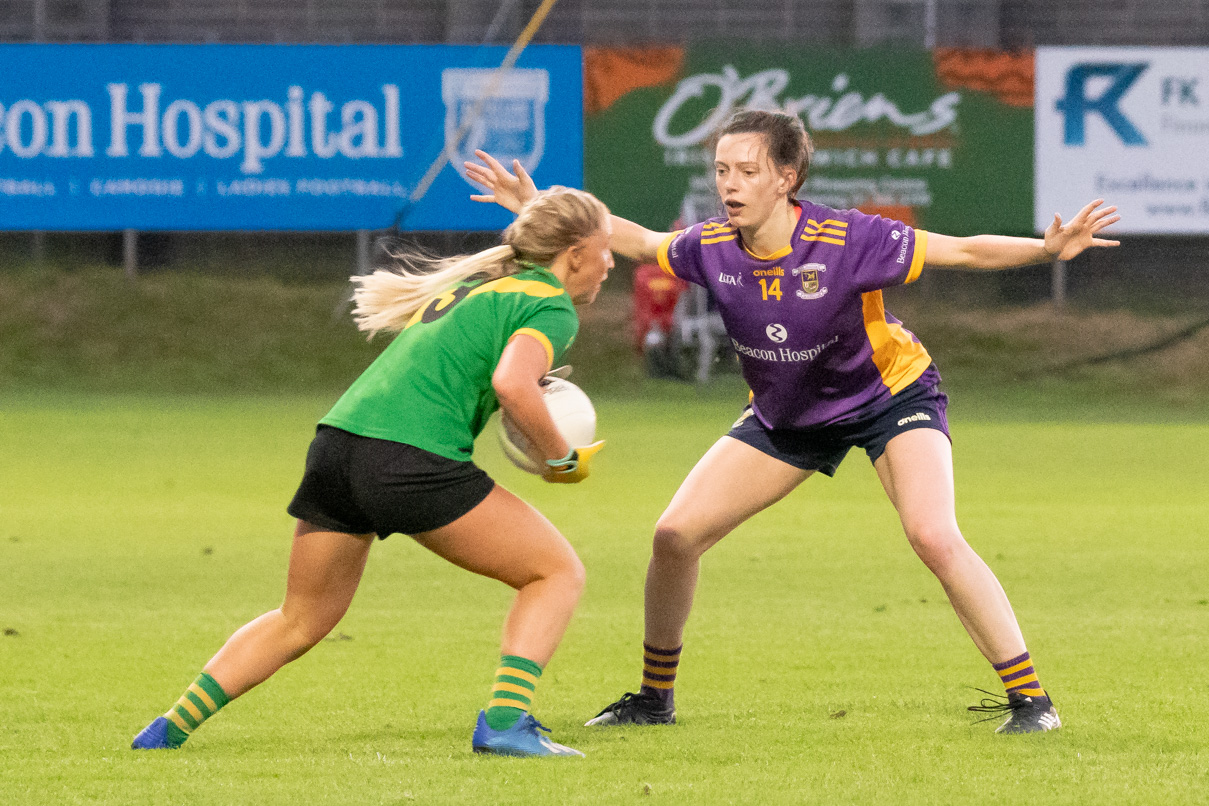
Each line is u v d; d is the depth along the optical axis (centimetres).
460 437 1495
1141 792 1391
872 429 1755
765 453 1761
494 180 1828
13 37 8956
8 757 1549
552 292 1512
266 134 8075
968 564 1677
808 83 8131
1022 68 8075
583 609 2655
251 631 1591
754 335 1731
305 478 1522
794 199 1733
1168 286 9350
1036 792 1389
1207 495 4444
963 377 8500
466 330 1493
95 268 9369
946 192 8131
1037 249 1659
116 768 1489
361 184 8112
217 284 9288
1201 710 1805
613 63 8112
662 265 1802
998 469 5144
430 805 1333
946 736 1666
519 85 8094
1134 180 8062
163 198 8062
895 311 9181
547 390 1638
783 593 2816
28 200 8012
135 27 9062
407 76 8088
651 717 1756
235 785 1412
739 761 1533
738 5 9162
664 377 8281
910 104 8106
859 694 1944
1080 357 8700
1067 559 3241
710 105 8106
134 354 8594
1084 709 1812
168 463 5166
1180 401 8025
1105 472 5059
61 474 4841
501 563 1531
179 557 3262
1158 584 2919
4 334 8675
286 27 9125
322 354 8700
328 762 1514
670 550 1725
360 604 2697
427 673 2084
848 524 3816
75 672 2077
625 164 8138
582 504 4209
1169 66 8006
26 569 3088
